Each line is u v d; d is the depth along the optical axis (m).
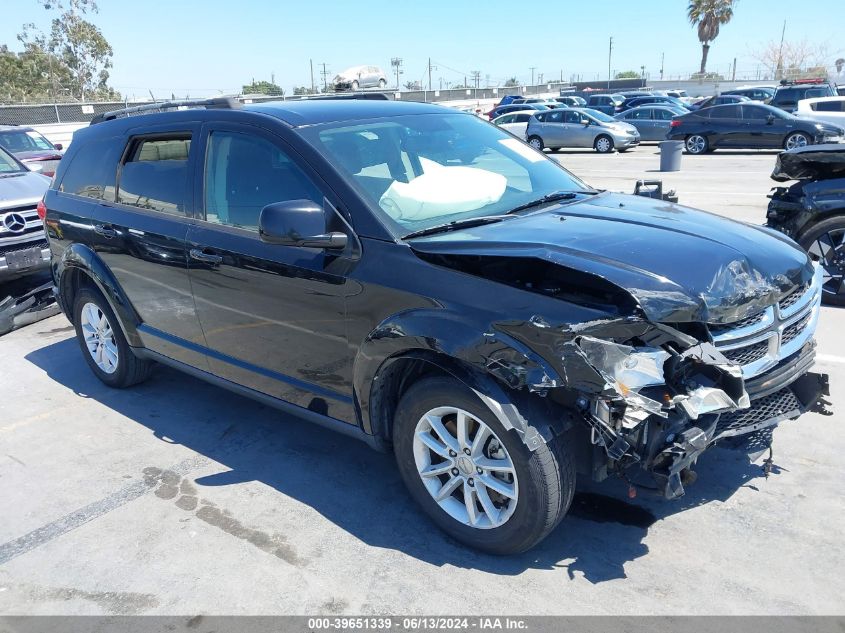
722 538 3.05
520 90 57.91
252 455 4.02
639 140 24.61
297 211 3.00
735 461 3.62
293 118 3.63
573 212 3.43
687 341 2.62
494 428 2.72
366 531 3.25
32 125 28.62
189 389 5.04
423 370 3.09
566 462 2.71
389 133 3.73
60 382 5.28
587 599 2.73
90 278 4.81
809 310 3.20
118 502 3.60
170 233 3.96
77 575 3.05
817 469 3.54
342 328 3.18
